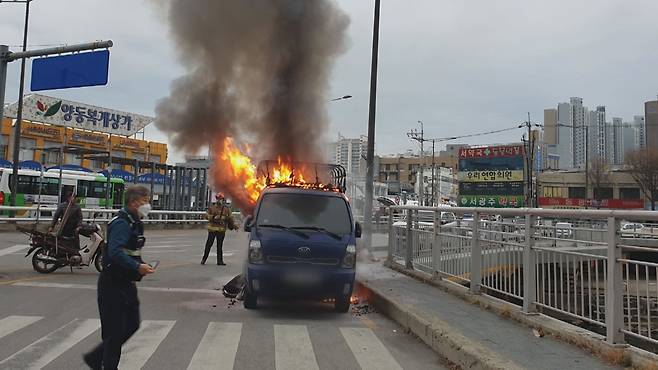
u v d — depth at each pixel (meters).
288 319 8.06
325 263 8.39
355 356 6.11
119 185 32.47
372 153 15.86
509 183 64.88
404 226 12.36
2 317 7.31
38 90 15.57
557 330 6.23
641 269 5.23
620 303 5.47
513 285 7.56
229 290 9.55
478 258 8.63
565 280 6.41
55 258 11.16
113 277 4.54
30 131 49.47
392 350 6.45
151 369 5.33
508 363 5.14
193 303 8.95
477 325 6.89
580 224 7.16
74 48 14.64
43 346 5.99
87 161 53.34
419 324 7.05
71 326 6.89
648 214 5.11
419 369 5.69
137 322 4.73
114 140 57.53
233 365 5.56
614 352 5.33
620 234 5.52
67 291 9.27
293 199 9.12
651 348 5.47
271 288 8.26
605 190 70.62
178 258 15.48
